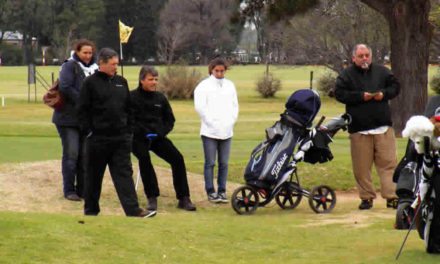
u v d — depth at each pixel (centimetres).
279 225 2747
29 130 7450
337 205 3469
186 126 8650
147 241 2216
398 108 6819
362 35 13112
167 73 14350
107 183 3625
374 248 2306
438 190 2131
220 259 2125
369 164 3316
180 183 3375
